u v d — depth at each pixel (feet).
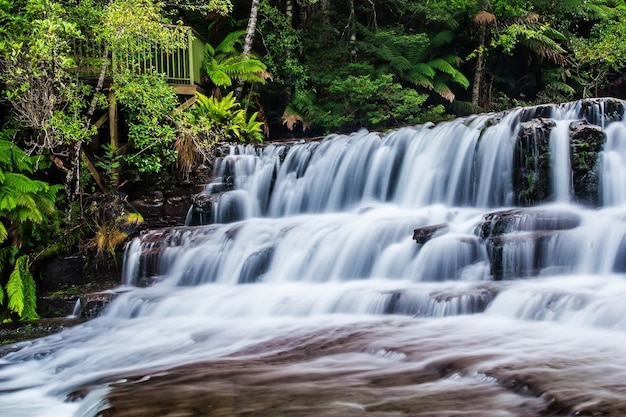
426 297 24.41
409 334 20.47
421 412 12.41
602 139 34.24
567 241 27.32
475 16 65.67
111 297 32.63
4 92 39.88
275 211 45.83
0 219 37.32
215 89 55.88
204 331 25.71
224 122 51.85
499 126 38.27
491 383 14.39
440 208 38.70
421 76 65.05
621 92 75.87
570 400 12.31
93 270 38.58
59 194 41.86
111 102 44.68
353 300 26.53
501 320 22.15
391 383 14.93
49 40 36.04
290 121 61.26
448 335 19.93
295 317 27.12
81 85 41.73
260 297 29.73
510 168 36.42
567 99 70.33
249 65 56.95
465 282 27.63
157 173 45.06
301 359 18.66
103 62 41.50
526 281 26.22
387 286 28.73
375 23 67.67
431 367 16.29
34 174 42.01
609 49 67.10
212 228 38.96
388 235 33.09
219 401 14.01
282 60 64.90
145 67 45.34
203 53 56.34
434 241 29.63
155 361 21.71
